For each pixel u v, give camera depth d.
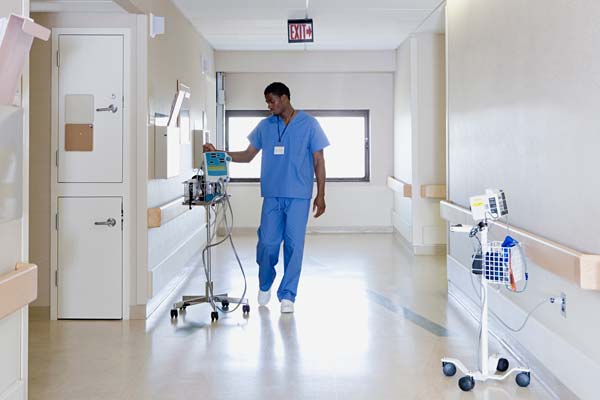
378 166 9.48
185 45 6.45
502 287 4.00
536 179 3.23
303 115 4.89
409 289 5.63
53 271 4.64
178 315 4.79
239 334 4.22
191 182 4.74
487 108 4.17
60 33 4.58
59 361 3.67
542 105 3.12
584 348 2.71
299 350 3.85
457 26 5.08
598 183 2.48
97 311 4.66
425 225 7.59
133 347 3.94
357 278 6.15
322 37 7.94
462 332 4.23
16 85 2.24
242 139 9.48
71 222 4.63
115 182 4.62
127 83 4.60
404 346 3.91
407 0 5.99
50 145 4.62
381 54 9.03
